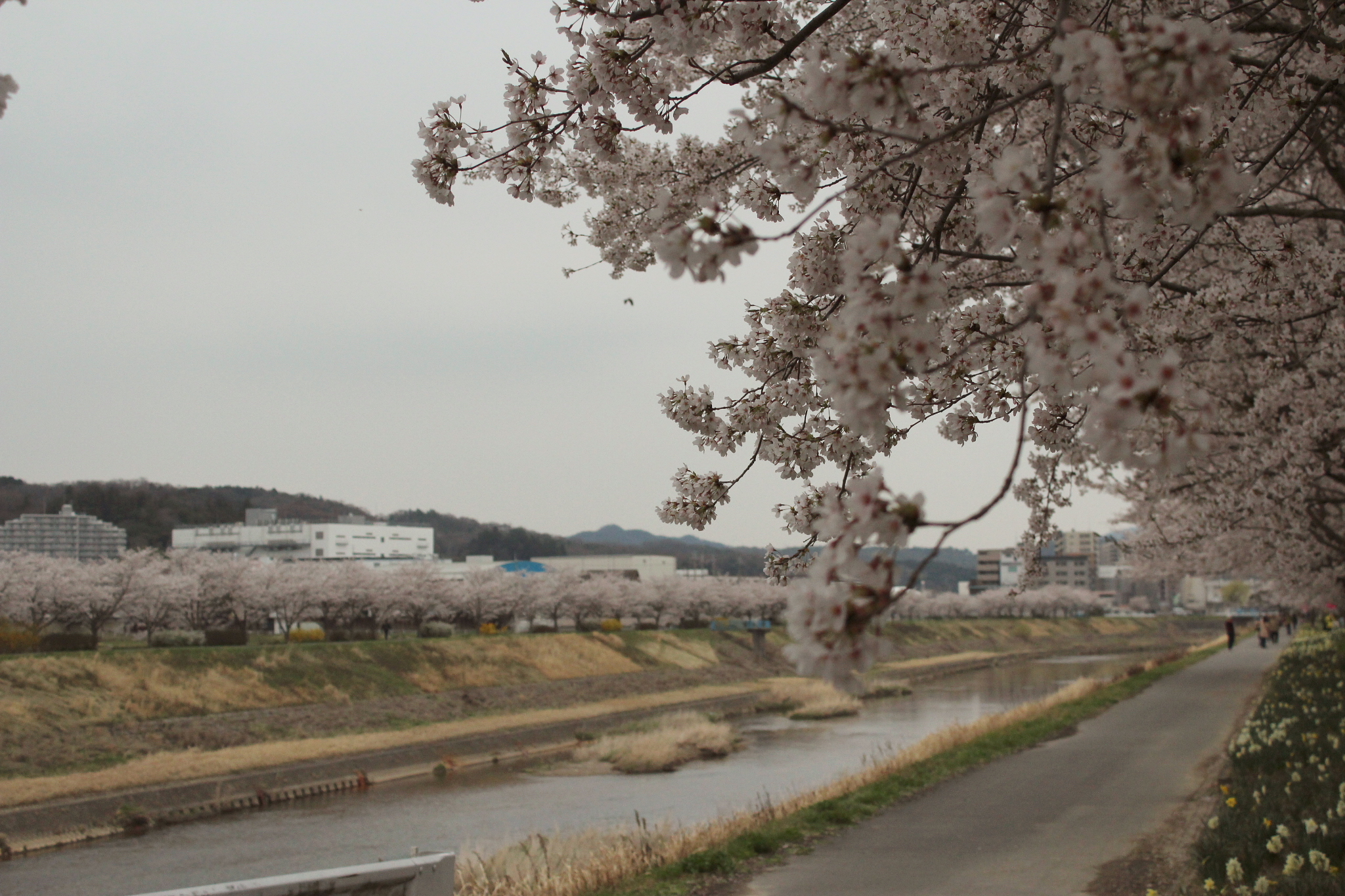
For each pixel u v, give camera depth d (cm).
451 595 6456
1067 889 802
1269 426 1082
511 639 5309
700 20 385
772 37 408
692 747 3048
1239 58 480
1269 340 941
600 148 467
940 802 1198
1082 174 371
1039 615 12800
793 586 205
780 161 292
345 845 1975
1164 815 1070
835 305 441
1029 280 426
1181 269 927
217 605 5316
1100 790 1237
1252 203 592
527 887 1009
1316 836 746
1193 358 812
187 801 2400
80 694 2992
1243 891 666
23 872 1814
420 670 4388
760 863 940
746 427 455
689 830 1241
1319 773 1002
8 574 4097
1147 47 217
